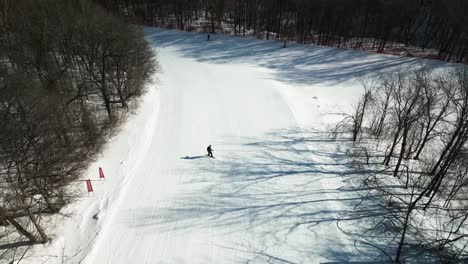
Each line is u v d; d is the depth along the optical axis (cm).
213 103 3067
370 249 1455
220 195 1812
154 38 6069
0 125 1384
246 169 2045
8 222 1547
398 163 1897
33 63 2200
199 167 2064
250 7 6756
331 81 4081
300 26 6481
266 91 3350
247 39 5859
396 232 1509
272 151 2242
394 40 5944
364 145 2306
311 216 1655
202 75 4019
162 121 2702
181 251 1458
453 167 1892
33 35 2267
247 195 1812
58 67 2491
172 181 1930
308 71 4488
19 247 1453
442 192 1759
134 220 1630
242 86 3541
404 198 1711
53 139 1738
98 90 2909
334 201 1750
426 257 1394
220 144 2344
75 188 1844
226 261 1410
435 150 2239
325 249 1466
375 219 1614
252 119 2730
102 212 1661
